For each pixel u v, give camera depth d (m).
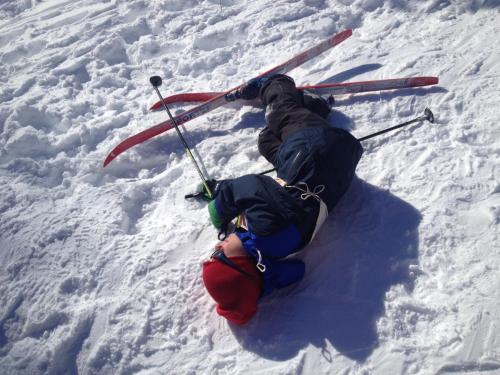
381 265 2.79
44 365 2.72
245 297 2.55
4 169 3.90
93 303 2.91
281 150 2.99
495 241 2.73
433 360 2.37
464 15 4.36
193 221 3.25
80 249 3.20
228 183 2.83
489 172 3.07
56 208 3.53
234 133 3.86
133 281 2.98
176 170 3.66
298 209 2.65
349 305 2.66
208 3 5.39
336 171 2.83
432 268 2.71
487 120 3.38
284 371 2.47
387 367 2.39
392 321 2.54
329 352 2.50
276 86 3.58
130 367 2.65
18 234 3.37
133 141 3.83
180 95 4.21
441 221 2.88
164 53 4.91
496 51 3.89
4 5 6.37
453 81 3.77
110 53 5.01
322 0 5.01
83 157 3.92
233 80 4.37
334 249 2.92
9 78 4.93
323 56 4.44
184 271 2.97
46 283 3.06
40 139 4.07
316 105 3.61
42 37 5.45
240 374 2.52
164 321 2.78
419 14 4.53
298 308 2.71
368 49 4.33
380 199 3.11
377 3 4.76
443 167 3.18
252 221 2.64
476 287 2.57
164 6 5.42
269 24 4.85
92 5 5.91
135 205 3.53
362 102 3.83
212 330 2.72
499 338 2.38
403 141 3.42
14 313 2.99
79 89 4.67
